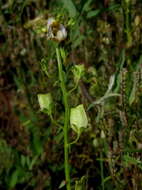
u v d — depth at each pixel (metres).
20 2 0.84
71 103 0.68
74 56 0.75
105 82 0.69
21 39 0.84
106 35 0.76
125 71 0.59
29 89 0.82
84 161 0.69
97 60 0.77
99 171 0.67
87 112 0.66
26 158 0.73
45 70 0.53
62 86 0.50
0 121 0.84
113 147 0.61
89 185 0.67
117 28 0.76
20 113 0.82
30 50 0.83
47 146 0.74
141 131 0.60
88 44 0.77
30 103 0.79
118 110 0.61
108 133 0.62
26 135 0.77
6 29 0.88
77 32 0.73
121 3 0.74
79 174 0.68
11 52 0.86
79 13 0.72
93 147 0.69
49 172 0.72
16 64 0.85
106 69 0.71
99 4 0.83
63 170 0.72
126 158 0.57
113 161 0.60
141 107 0.61
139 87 0.62
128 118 0.59
